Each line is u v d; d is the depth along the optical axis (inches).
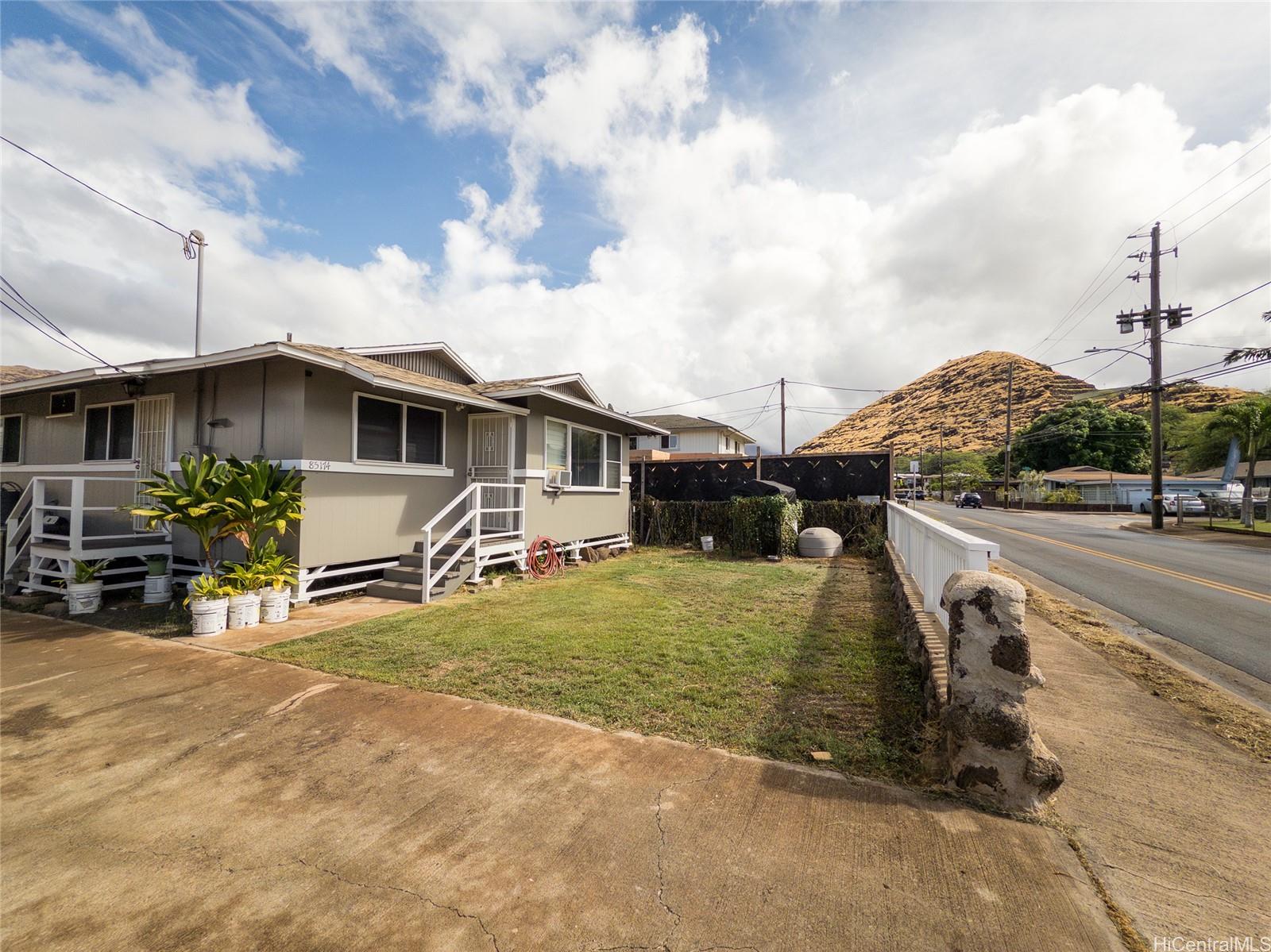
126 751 126.2
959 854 87.9
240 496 240.4
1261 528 748.6
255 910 77.9
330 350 332.2
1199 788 108.2
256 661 189.3
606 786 109.3
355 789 109.4
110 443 353.4
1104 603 295.3
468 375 452.1
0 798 107.4
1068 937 71.6
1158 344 838.5
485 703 151.0
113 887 82.9
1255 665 193.8
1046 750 100.4
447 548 334.6
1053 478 1683.1
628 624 233.6
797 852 88.7
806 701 149.7
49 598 289.7
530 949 70.3
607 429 487.2
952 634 108.0
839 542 478.6
